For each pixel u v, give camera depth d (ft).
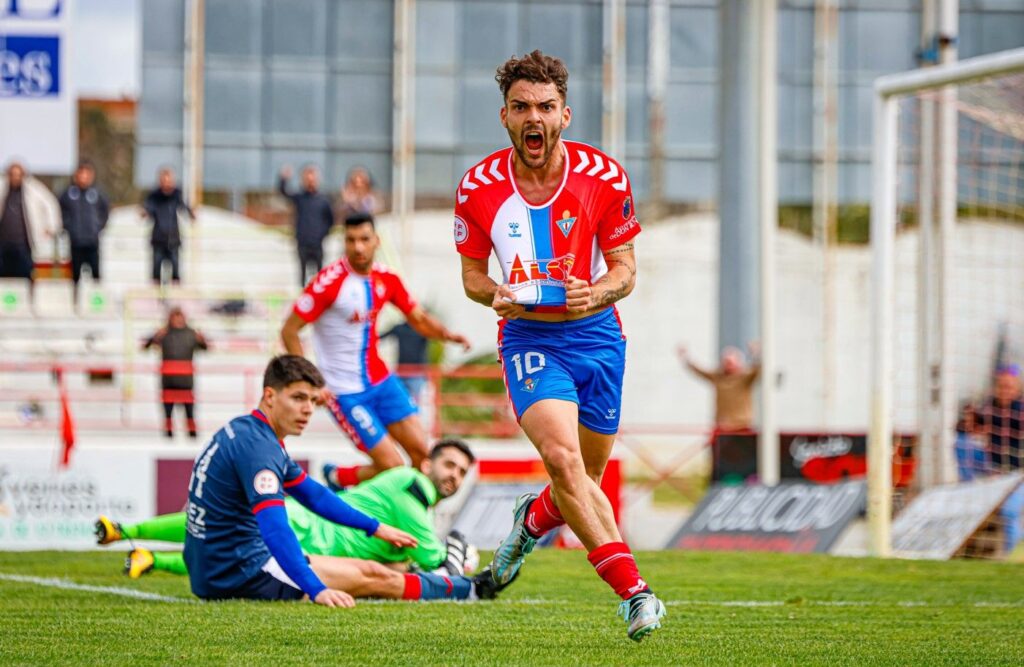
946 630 68.13
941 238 153.17
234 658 53.67
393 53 298.56
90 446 156.46
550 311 56.49
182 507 156.56
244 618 65.98
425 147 302.86
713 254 310.24
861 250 310.04
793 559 116.98
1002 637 65.21
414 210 301.43
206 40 294.05
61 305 238.27
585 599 82.58
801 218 308.60
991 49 315.17
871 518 128.67
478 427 184.24
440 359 255.50
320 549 83.92
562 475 53.26
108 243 259.60
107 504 155.12
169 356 171.83
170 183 214.90
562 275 56.65
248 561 74.08
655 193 310.04
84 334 223.92
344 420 102.83
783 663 55.01
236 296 223.92
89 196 213.66
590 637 62.03
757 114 178.19
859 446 173.47
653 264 308.19
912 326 266.57
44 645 57.06
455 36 304.30
